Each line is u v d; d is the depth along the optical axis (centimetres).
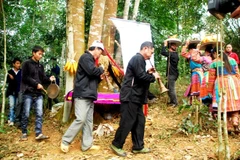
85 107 418
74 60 568
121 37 584
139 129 411
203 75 543
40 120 489
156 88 831
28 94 493
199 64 576
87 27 937
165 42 704
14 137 521
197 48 578
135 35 596
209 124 512
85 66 414
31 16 1243
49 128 564
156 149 425
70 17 582
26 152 433
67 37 576
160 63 975
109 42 659
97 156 406
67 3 591
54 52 1098
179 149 421
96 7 617
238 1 173
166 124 556
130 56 577
